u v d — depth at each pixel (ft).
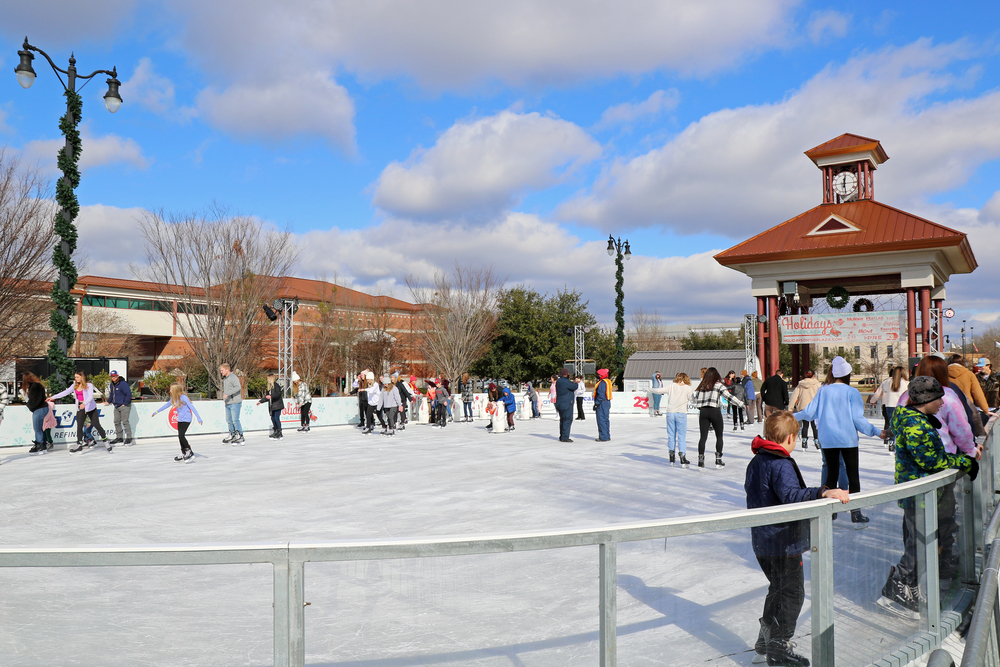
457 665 7.16
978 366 44.88
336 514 25.18
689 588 8.13
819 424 23.18
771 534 8.84
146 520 24.49
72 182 55.47
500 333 153.17
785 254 79.00
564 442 53.06
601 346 163.02
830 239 79.36
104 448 51.13
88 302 175.32
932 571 12.07
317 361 150.10
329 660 6.88
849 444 22.58
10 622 6.62
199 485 32.50
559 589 7.48
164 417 57.98
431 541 7.07
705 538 8.30
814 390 33.73
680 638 8.00
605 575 7.61
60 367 54.19
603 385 53.98
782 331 81.51
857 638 10.00
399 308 195.21
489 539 7.21
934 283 83.41
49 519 24.88
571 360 152.97
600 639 7.59
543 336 152.46
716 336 233.35
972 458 13.85
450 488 30.96
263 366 142.92
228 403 53.88
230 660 6.79
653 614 7.86
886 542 10.85
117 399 52.90
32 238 73.20
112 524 23.85
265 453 46.85
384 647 7.00
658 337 257.75
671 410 38.86
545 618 7.41
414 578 7.11
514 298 157.58
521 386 154.71
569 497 28.30
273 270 95.86
